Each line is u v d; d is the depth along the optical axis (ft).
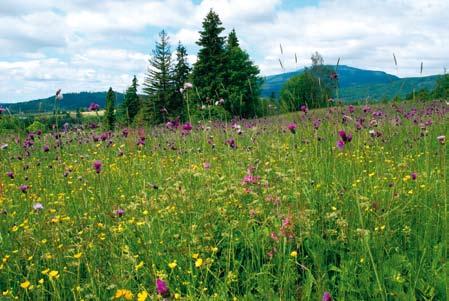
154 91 192.65
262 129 37.52
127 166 27.58
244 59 160.25
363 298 11.94
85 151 36.14
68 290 13.60
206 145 30.66
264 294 12.05
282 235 13.70
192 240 14.66
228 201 17.29
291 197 16.97
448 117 37.22
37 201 21.16
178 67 195.93
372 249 13.56
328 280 12.46
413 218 15.94
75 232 17.19
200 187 18.95
